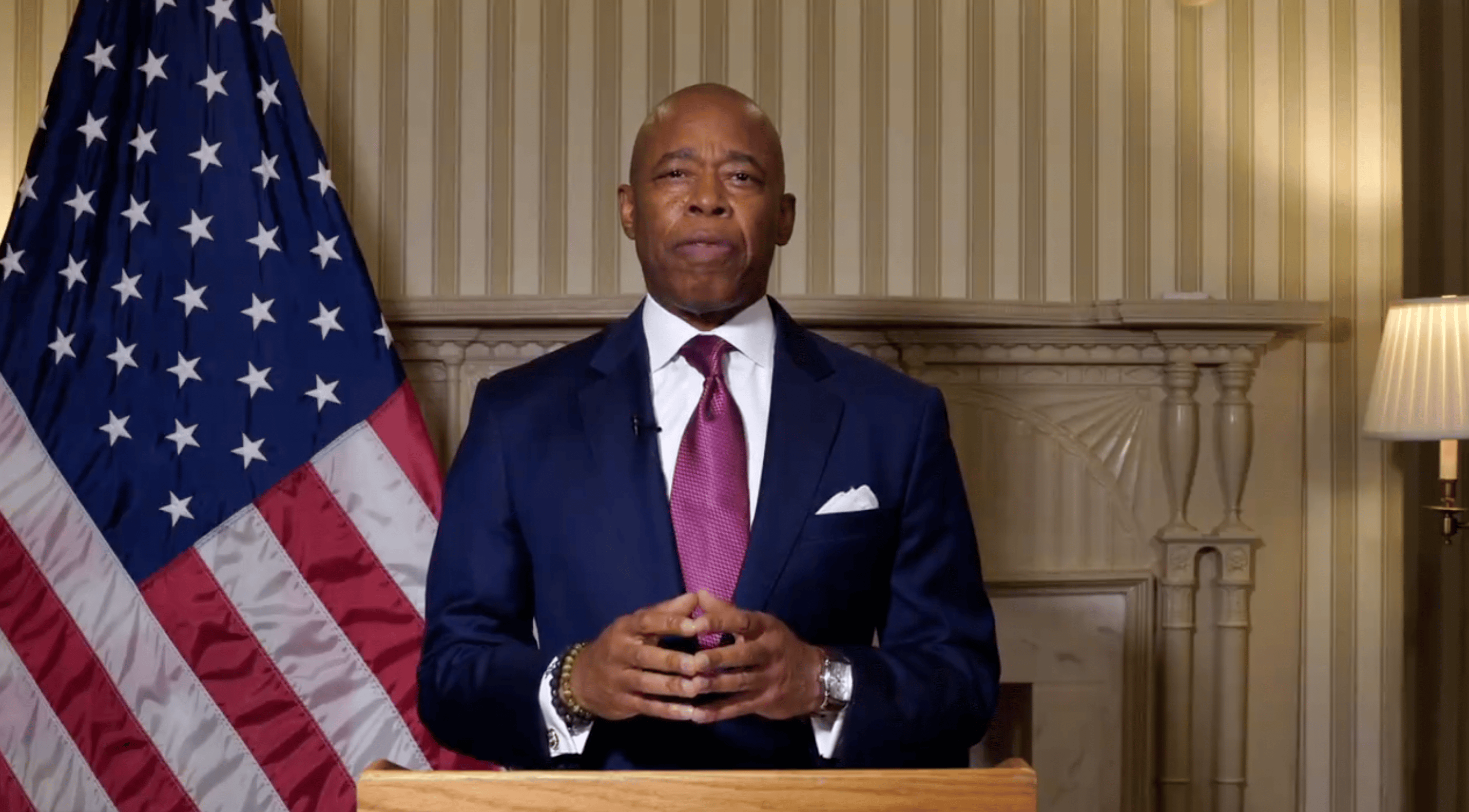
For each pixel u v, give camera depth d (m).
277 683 2.37
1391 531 2.91
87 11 2.48
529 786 1.01
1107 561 2.84
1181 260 2.91
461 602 1.57
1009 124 2.88
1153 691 2.84
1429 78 3.67
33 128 2.75
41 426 2.35
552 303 2.64
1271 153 2.93
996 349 2.80
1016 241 2.88
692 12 2.83
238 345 2.43
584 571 1.52
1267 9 2.93
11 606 2.32
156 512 2.37
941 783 1.03
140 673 2.34
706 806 1.02
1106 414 2.85
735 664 1.25
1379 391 2.58
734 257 1.56
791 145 2.85
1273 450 2.89
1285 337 2.89
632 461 1.55
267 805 2.35
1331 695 2.90
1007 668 2.83
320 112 2.80
